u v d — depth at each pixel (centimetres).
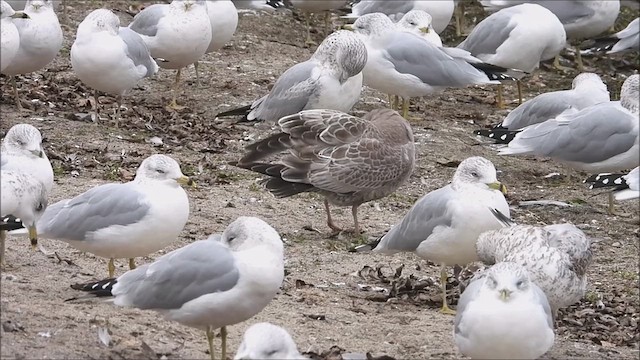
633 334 1252
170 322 1080
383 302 1238
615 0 2308
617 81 2403
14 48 1477
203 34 1880
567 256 1107
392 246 1273
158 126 1800
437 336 1131
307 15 2388
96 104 1759
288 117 1406
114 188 1124
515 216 1634
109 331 1002
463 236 1205
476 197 1205
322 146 1395
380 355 1058
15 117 1728
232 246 964
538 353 961
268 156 1407
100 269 1209
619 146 1633
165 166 1126
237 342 1058
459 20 2595
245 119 1698
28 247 1235
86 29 1689
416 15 2003
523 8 2053
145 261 1256
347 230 1461
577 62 2464
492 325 942
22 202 1071
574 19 2309
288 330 1098
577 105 1783
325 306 1193
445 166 1770
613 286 1404
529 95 2252
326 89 1634
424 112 2045
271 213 1504
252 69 2156
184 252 962
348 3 2697
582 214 1669
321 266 1330
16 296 1059
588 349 1167
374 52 1828
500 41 2028
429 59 1836
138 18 1889
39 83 1922
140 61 1736
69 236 1116
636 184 1430
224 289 945
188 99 1961
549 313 975
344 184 1398
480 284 985
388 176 1415
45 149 1599
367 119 1461
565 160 1667
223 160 1681
